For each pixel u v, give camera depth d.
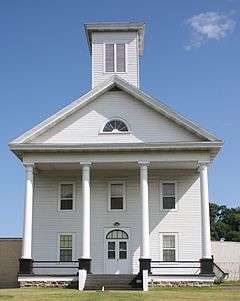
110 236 37.81
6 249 42.47
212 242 49.84
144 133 36.28
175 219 37.78
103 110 36.84
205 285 33.56
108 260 37.44
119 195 38.41
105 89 36.88
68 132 36.41
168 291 29.88
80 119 36.66
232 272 49.38
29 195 35.00
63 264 37.19
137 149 35.34
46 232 37.88
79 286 32.19
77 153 35.72
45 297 26.61
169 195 38.25
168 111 36.03
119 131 36.41
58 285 33.94
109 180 38.59
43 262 36.88
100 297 26.25
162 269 36.88
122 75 40.91
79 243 37.66
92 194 38.44
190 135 36.00
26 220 34.62
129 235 37.75
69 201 38.44
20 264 34.12
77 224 37.97
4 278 41.97
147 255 34.00
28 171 35.41
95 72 41.00
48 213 38.19
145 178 35.16
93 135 36.38
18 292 29.31
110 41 41.47
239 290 30.70
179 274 34.31
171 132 36.19
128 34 41.53
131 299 25.77
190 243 37.44
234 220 94.44
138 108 36.72
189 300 25.48
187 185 38.31
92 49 41.31
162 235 37.59
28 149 35.41
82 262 34.06
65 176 38.72
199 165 35.31
